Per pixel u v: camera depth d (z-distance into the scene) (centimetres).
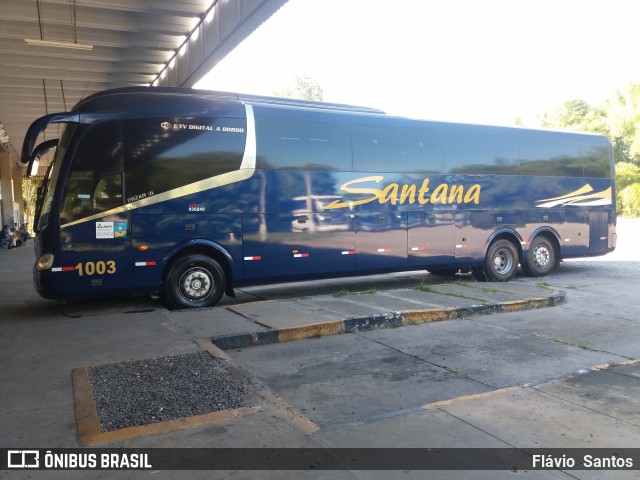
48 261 795
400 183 1094
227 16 1302
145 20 1518
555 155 1333
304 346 688
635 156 4353
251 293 1160
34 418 422
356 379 562
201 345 623
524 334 747
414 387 537
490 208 1222
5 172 3491
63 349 612
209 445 381
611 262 1686
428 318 823
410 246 1106
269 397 476
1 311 896
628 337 730
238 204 919
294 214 970
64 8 1377
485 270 1224
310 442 392
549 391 510
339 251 1020
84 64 1862
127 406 443
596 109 4984
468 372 584
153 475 339
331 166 1013
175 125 872
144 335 672
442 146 1154
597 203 1407
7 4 1329
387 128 1084
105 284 823
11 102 2344
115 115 832
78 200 808
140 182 843
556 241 1337
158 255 855
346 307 853
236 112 924
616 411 459
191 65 1627
